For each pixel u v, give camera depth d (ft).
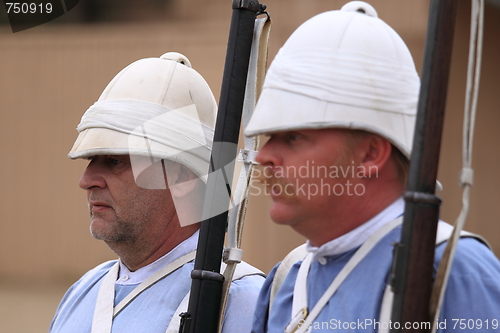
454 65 81.71
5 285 97.25
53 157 100.07
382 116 15.40
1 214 101.30
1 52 101.40
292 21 81.51
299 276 17.48
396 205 16.25
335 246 16.42
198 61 87.97
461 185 13.96
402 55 16.11
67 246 99.09
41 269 99.45
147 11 101.45
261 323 18.67
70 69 99.14
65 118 99.55
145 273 22.50
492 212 89.51
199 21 90.74
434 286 14.05
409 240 13.96
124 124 21.83
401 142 15.49
